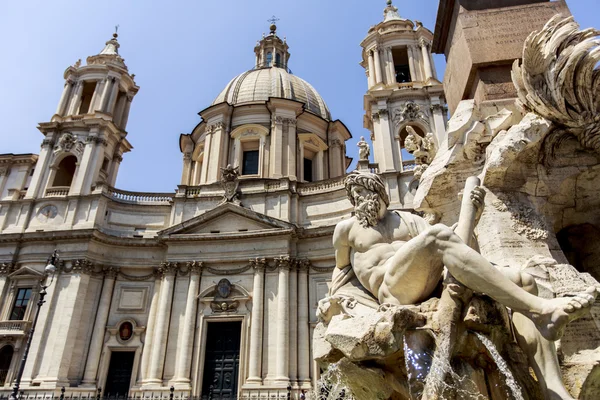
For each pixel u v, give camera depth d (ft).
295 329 87.30
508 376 10.51
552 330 9.96
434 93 102.89
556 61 16.03
